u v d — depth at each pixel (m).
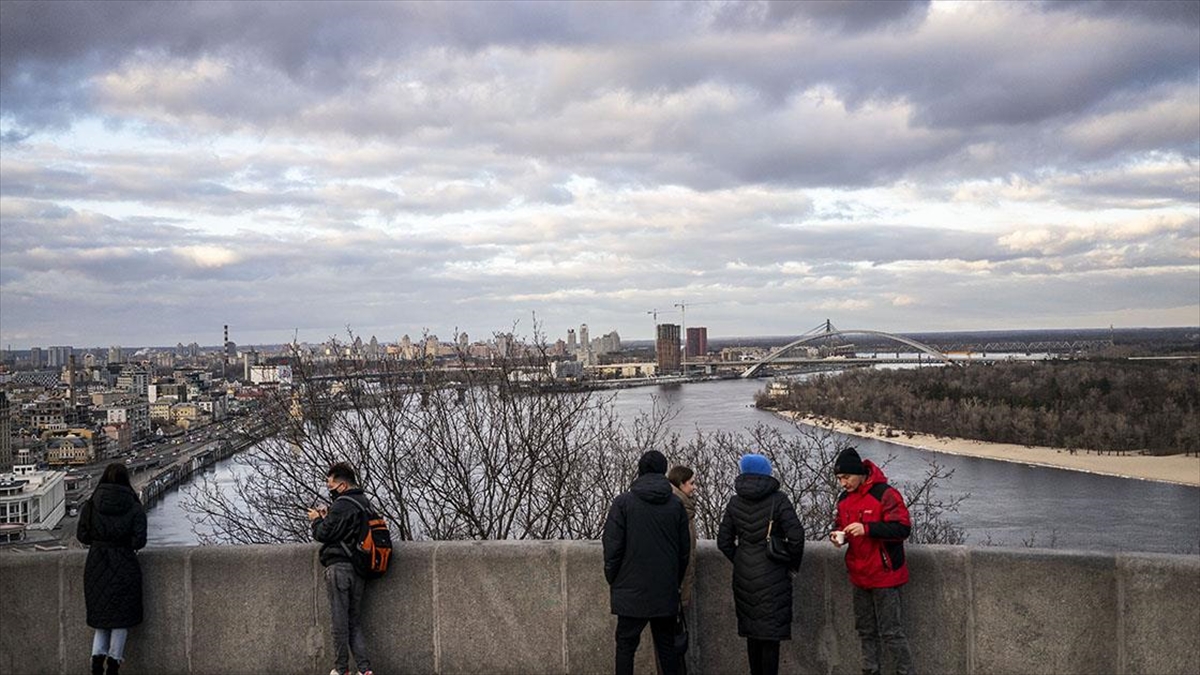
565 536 13.84
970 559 6.84
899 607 6.73
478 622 7.50
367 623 7.59
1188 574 6.43
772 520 6.39
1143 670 6.52
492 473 13.54
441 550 7.54
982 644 6.81
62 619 7.89
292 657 7.66
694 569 6.98
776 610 6.36
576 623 7.41
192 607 7.75
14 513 64.06
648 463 6.77
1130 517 62.34
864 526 6.34
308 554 7.66
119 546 7.37
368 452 13.52
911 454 82.06
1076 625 6.65
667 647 6.65
